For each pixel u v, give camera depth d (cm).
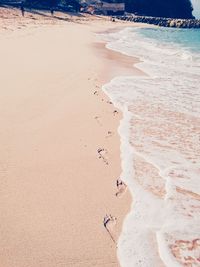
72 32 3469
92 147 748
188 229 511
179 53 2419
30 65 1469
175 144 793
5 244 459
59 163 671
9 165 649
